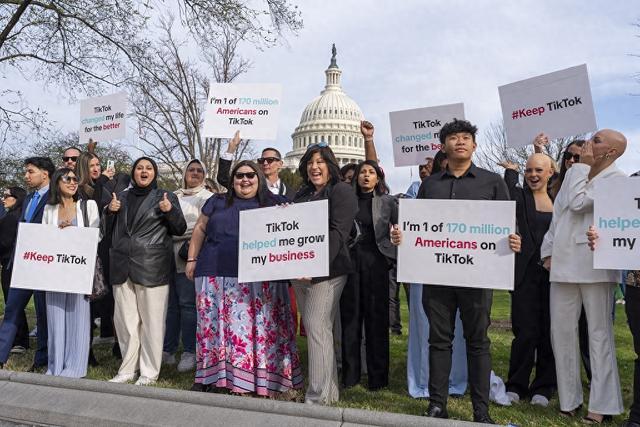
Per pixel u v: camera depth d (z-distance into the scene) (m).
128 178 6.78
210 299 4.44
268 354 4.39
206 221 4.72
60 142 19.61
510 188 4.96
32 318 8.83
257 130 5.83
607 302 4.03
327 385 4.14
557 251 4.16
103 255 6.02
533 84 5.55
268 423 3.69
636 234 3.61
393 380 5.30
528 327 4.66
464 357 4.73
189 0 12.49
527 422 3.97
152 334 4.82
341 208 4.18
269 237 4.12
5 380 4.63
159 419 3.86
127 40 13.14
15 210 6.60
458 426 3.43
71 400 4.17
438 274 3.77
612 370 3.99
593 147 4.04
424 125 6.18
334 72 84.12
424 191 4.08
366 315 4.95
